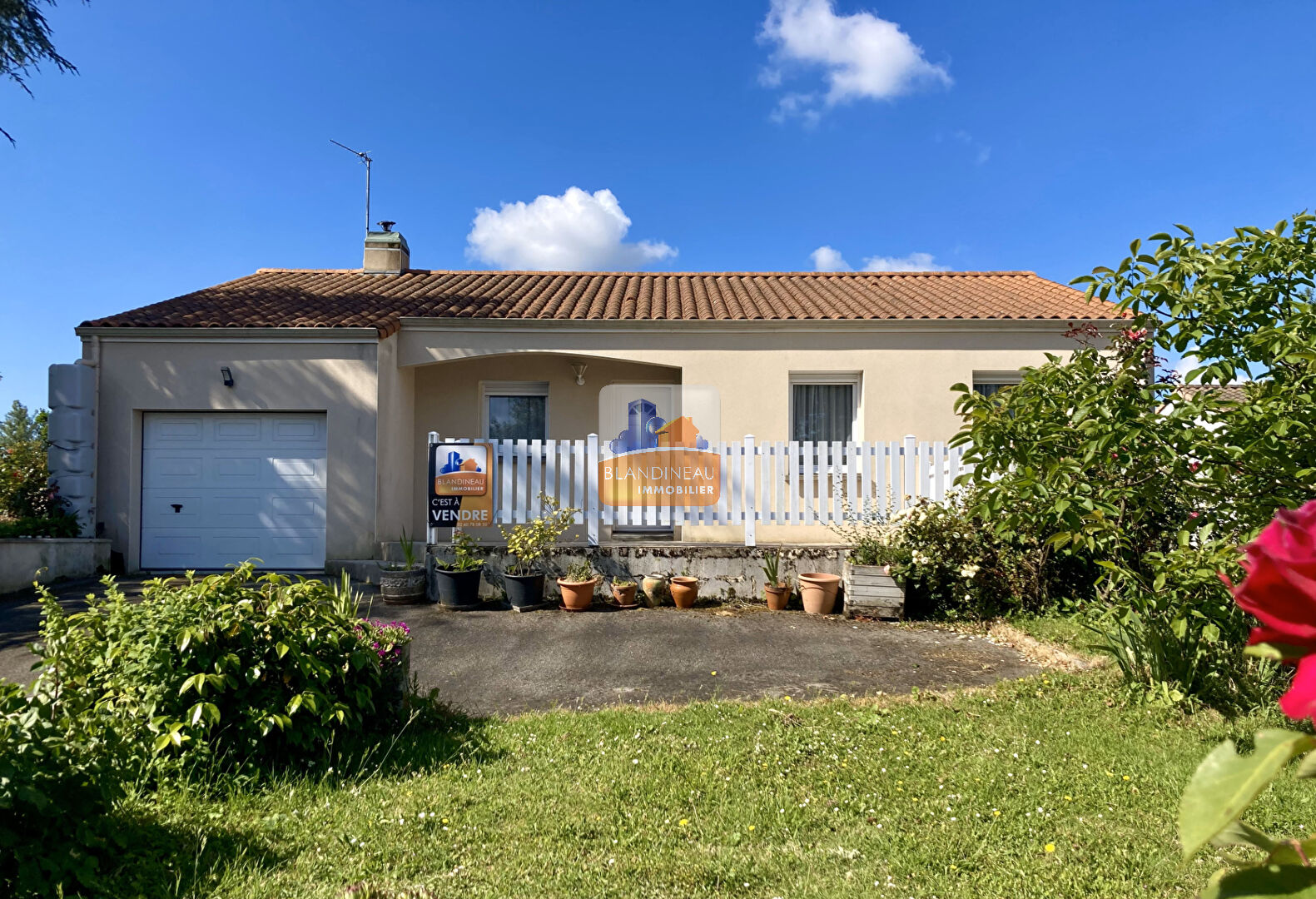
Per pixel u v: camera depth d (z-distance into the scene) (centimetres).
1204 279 407
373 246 1410
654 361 1074
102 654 388
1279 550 71
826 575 848
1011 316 1080
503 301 1183
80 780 286
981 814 346
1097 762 402
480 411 1152
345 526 1002
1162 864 301
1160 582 404
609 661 639
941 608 802
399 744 442
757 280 1413
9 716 281
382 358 1023
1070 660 612
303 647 418
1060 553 763
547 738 452
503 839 329
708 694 553
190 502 1026
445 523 902
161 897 277
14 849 266
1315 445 367
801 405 1113
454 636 722
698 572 885
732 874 298
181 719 375
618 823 343
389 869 304
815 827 340
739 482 934
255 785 381
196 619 394
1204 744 422
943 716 482
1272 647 70
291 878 294
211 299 1171
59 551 923
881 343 1072
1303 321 379
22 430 1339
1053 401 453
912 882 293
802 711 495
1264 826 328
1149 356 501
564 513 893
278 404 1010
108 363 1015
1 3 1010
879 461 909
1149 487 423
